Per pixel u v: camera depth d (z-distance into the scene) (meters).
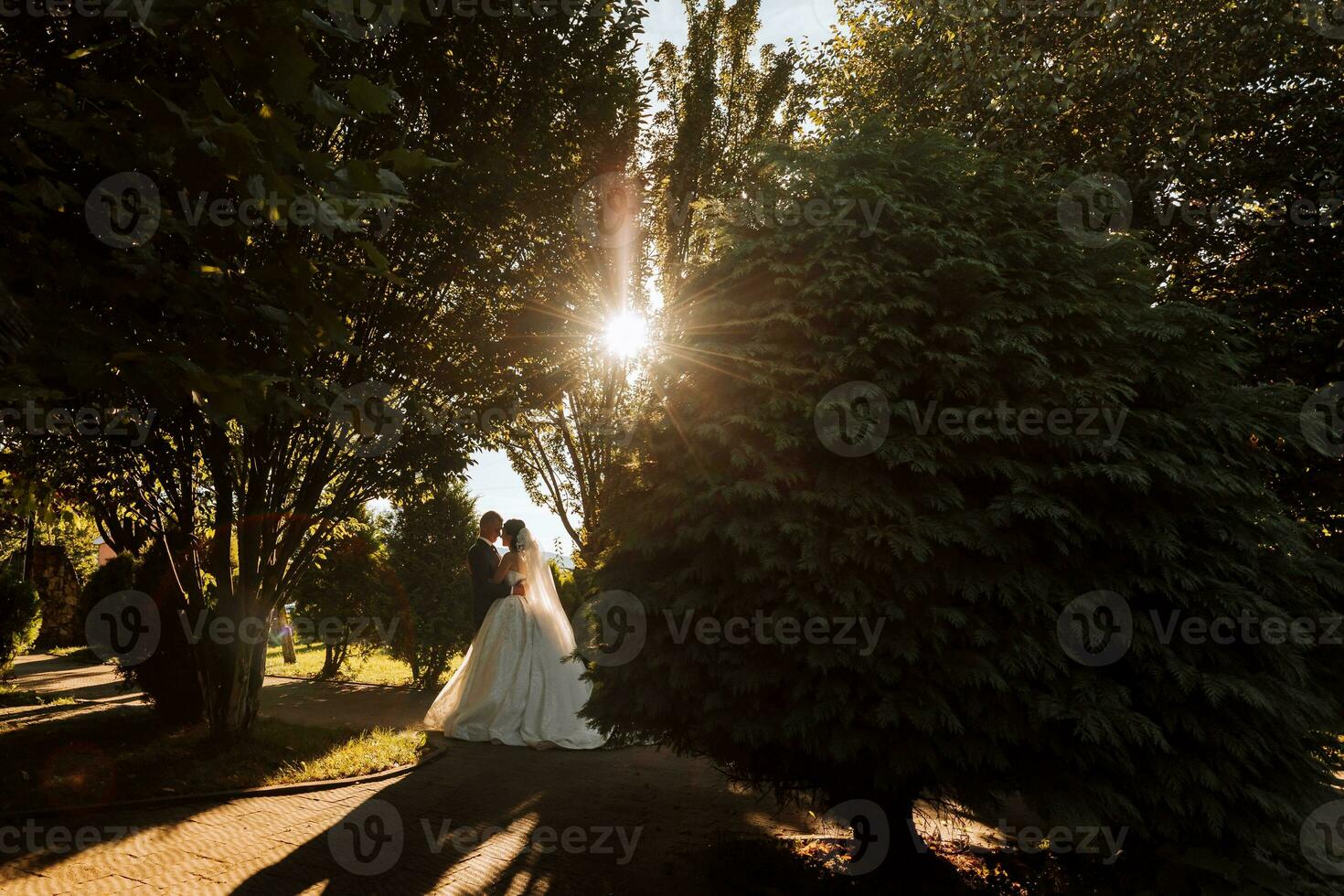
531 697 7.83
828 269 3.86
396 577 11.88
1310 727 3.74
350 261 5.84
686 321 4.26
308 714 9.00
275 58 2.23
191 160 2.47
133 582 7.52
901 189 4.09
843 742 3.43
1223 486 3.69
